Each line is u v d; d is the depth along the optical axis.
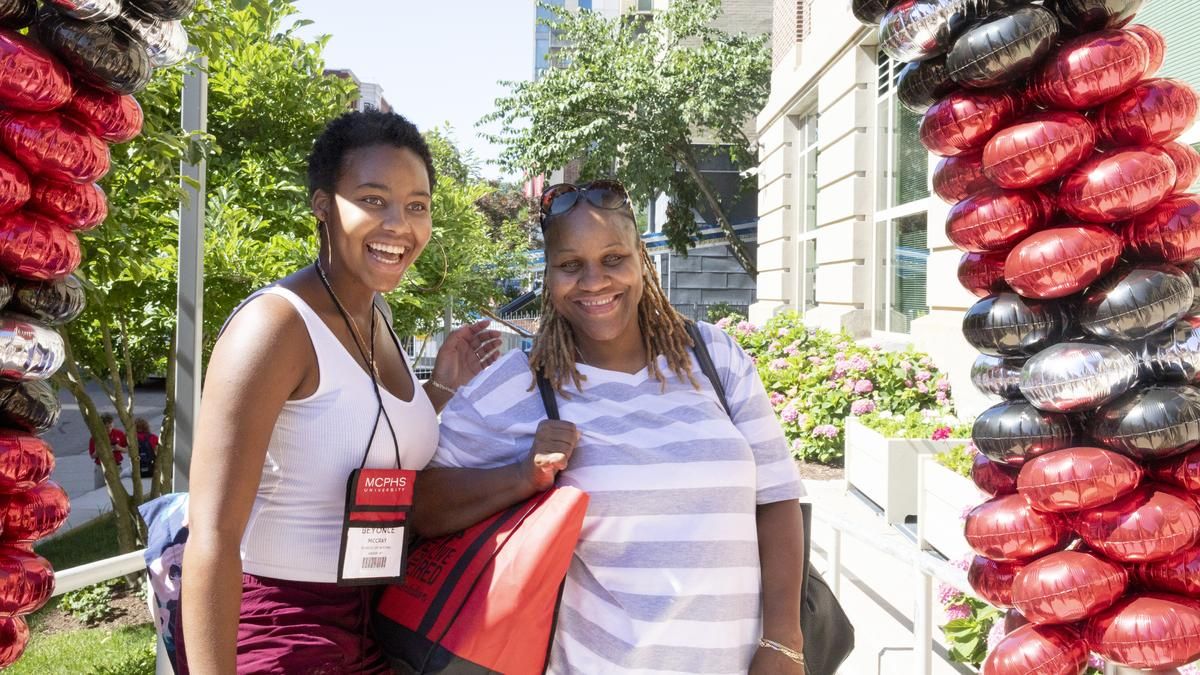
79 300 2.44
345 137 2.12
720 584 2.00
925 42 2.44
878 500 7.05
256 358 1.86
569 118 21.53
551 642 1.98
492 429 2.13
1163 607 2.12
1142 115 2.23
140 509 2.21
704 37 23.36
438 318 8.68
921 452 6.69
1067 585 2.15
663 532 2.01
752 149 22.69
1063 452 2.22
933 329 9.07
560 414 2.11
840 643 2.25
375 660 2.07
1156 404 2.14
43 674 5.46
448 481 2.09
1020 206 2.34
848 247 11.88
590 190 2.12
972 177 2.49
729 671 1.99
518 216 28.42
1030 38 2.22
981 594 2.43
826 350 10.20
